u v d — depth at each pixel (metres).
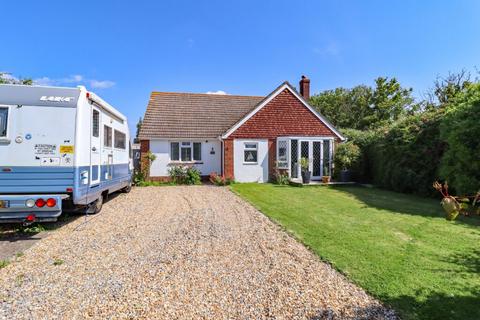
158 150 17.00
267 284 3.63
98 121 7.31
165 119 17.88
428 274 3.91
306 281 3.71
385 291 3.42
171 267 4.18
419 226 6.61
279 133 17.11
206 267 4.18
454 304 3.13
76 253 4.75
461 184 8.30
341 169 16.41
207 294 3.36
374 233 5.97
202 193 12.27
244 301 3.20
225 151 16.47
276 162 16.67
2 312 2.93
